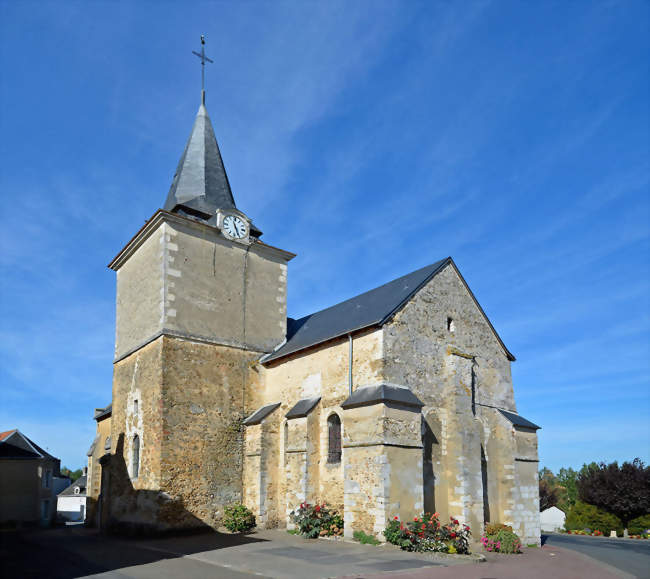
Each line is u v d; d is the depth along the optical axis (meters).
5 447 32.97
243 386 19.36
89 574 10.59
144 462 17.50
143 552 13.52
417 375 16.30
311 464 16.53
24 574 10.66
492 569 11.60
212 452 17.92
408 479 14.49
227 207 21.91
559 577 11.02
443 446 16.50
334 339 17.09
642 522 36.62
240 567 11.06
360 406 15.11
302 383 18.17
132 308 20.25
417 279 18.19
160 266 18.61
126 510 18.02
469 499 15.87
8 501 31.45
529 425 18.55
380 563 11.48
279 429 18.55
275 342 20.78
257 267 21.06
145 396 18.14
